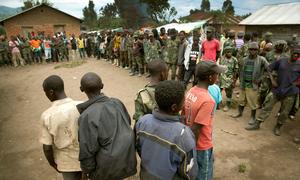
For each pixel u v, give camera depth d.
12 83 10.59
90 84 2.30
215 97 3.00
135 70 10.41
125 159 2.13
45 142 2.46
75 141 2.53
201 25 21.52
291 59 4.65
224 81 6.16
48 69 13.28
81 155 2.12
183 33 8.25
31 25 26.97
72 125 2.48
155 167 1.82
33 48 15.45
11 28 26.28
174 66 8.55
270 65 4.96
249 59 5.26
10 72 13.23
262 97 5.92
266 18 20.19
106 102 2.31
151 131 1.88
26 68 14.23
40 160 4.42
